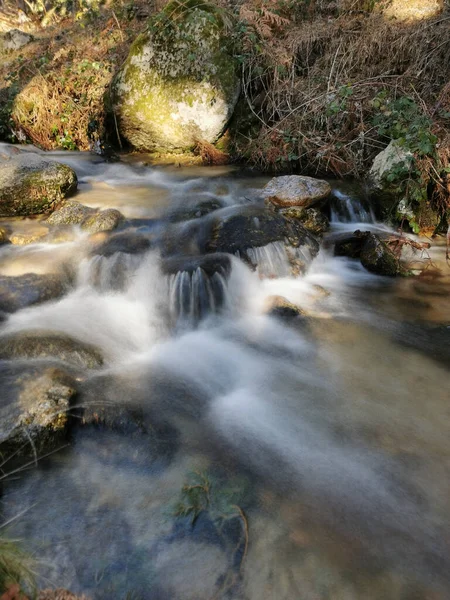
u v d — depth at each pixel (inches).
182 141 312.8
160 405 129.8
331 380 142.9
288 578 88.7
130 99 307.6
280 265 196.1
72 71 348.2
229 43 296.5
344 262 212.8
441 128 222.2
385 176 230.2
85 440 118.0
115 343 155.8
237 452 116.9
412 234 227.0
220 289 180.7
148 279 184.5
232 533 96.7
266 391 139.1
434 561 92.4
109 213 214.8
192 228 210.5
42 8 569.9
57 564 89.7
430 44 269.6
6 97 377.7
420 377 143.0
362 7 315.9
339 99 270.7
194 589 86.9
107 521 98.6
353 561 92.0
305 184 233.8
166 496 104.4
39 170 234.4
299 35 309.0
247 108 305.9
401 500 104.6
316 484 108.5
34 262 190.5
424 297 185.5
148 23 312.0
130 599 84.9
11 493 104.1
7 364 132.9
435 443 119.2
